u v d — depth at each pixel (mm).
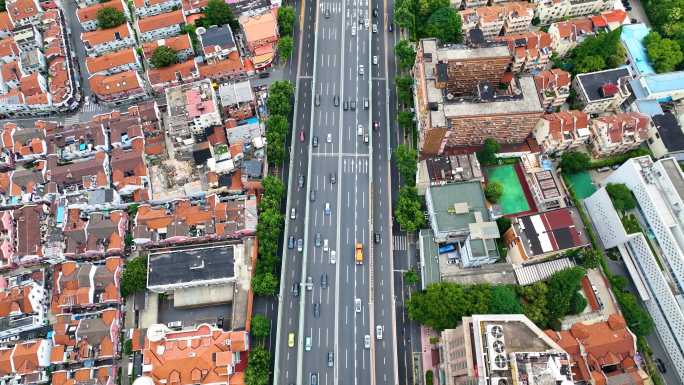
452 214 190125
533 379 136125
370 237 198625
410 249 199875
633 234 182500
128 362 182625
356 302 189250
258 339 184125
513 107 198125
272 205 198125
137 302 190625
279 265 196375
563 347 164125
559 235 186375
